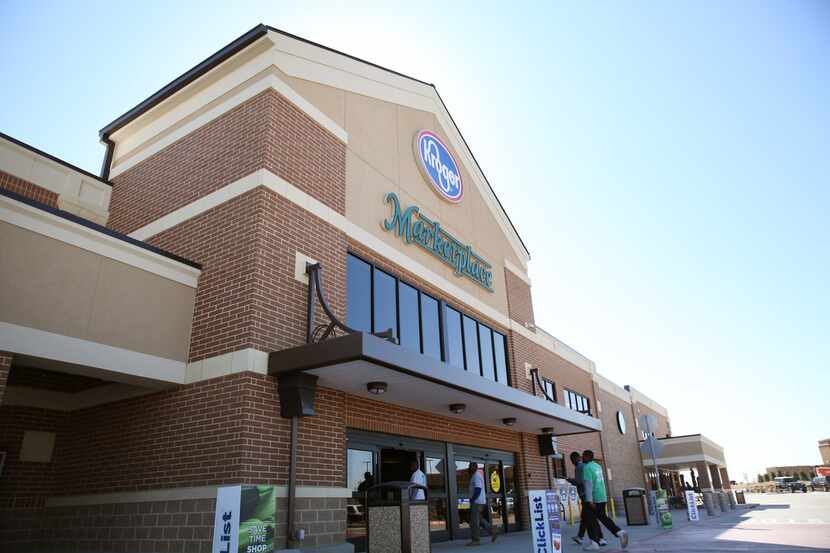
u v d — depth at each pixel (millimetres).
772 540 11188
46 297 8016
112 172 13180
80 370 8469
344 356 8250
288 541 8383
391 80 14602
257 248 9383
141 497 9109
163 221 11250
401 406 12070
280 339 9344
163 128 12406
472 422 14734
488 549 11203
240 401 8516
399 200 13641
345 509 9617
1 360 7387
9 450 10094
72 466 10430
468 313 15758
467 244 16531
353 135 12688
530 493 7902
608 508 25016
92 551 9414
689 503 18422
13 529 9891
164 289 9547
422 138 15297
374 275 12164
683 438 36281
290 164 10578
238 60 11438
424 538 7895
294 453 8844
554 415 14164
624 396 34156
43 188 11461
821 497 39156
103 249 8852
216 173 10750
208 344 9391
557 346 22922
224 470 8320
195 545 8180
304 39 11766
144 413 9758
